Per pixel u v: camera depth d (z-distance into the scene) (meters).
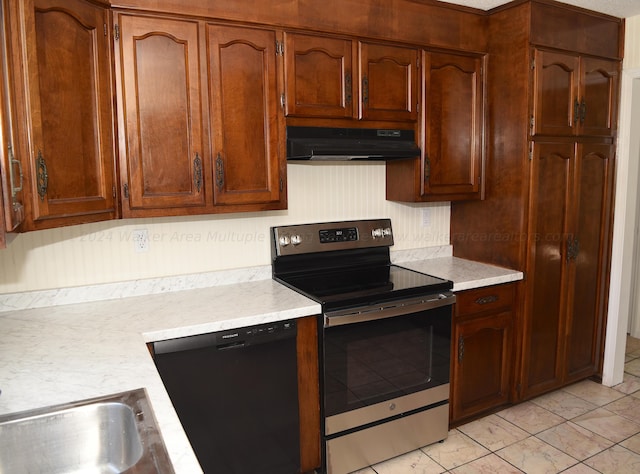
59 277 2.07
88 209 1.71
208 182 2.04
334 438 2.14
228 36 2.01
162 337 1.74
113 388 1.25
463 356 2.51
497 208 2.75
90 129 1.72
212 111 2.01
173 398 1.79
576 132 2.73
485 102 2.71
